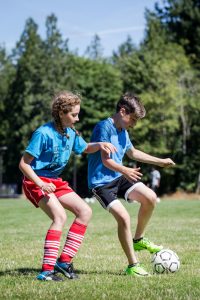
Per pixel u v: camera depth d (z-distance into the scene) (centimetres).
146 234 1460
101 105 7212
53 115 745
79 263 915
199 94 6269
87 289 655
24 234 1573
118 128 825
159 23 7731
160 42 7050
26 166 734
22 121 7612
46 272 729
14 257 1019
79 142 783
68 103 739
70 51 7894
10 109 7850
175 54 6512
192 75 6366
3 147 8044
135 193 831
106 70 7281
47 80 7562
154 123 6134
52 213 736
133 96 819
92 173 820
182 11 7538
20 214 2652
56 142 745
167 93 6081
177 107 6262
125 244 783
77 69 7706
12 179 8506
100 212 2731
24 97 7569
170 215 2392
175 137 6481
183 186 6619
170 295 614
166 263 796
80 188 7525
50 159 750
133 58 6556
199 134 6512
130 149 858
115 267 870
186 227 1712
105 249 1131
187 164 6519
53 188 717
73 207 759
